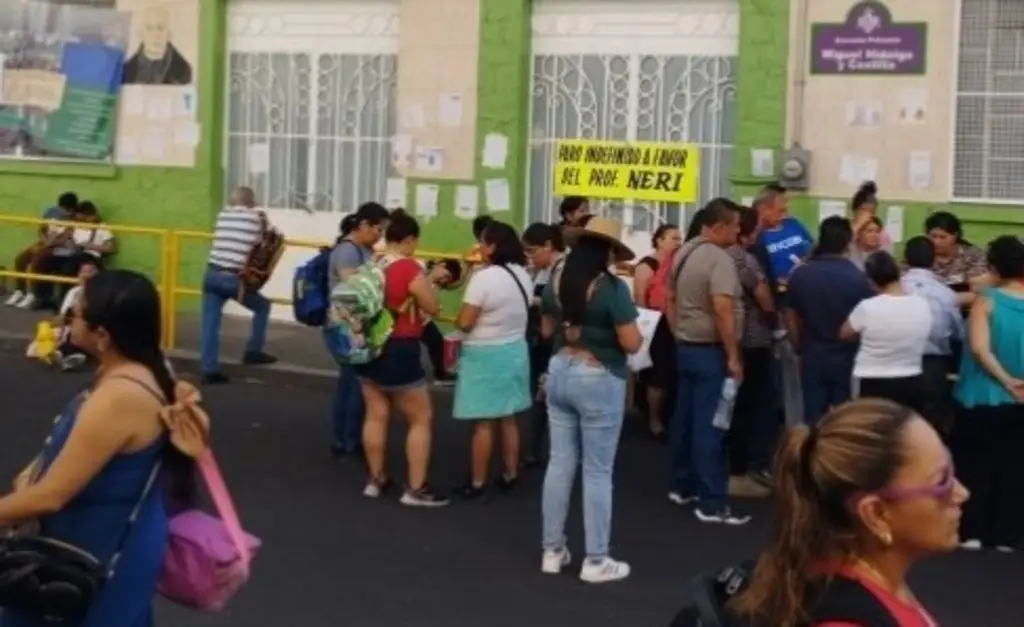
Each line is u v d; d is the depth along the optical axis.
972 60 14.17
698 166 15.38
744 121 14.91
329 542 9.34
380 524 9.80
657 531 9.77
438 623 7.84
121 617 4.91
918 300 9.41
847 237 10.01
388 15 16.77
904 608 2.97
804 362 10.02
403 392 10.23
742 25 14.88
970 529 9.65
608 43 15.76
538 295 11.38
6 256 18.39
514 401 10.31
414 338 10.16
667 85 15.53
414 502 10.28
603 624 7.89
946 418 9.72
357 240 11.14
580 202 12.22
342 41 17.02
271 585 8.42
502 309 10.19
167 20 17.56
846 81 14.54
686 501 10.45
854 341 9.76
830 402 9.96
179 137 17.58
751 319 10.70
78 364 14.79
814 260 10.01
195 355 15.14
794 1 14.67
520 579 8.67
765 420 10.95
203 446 5.02
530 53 16.06
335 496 10.48
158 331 5.05
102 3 17.80
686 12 15.39
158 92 17.64
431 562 8.98
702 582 3.17
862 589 2.96
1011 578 9.01
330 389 14.23
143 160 17.73
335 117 17.11
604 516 8.62
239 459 11.51
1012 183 14.12
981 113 14.17
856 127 14.52
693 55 15.40
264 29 17.38
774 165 14.82
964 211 14.20
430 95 16.36
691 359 9.91
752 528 9.88
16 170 18.20
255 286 14.45
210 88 17.39
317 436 12.34
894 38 14.34
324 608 8.05
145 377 4.95
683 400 10.27
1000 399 9.42
